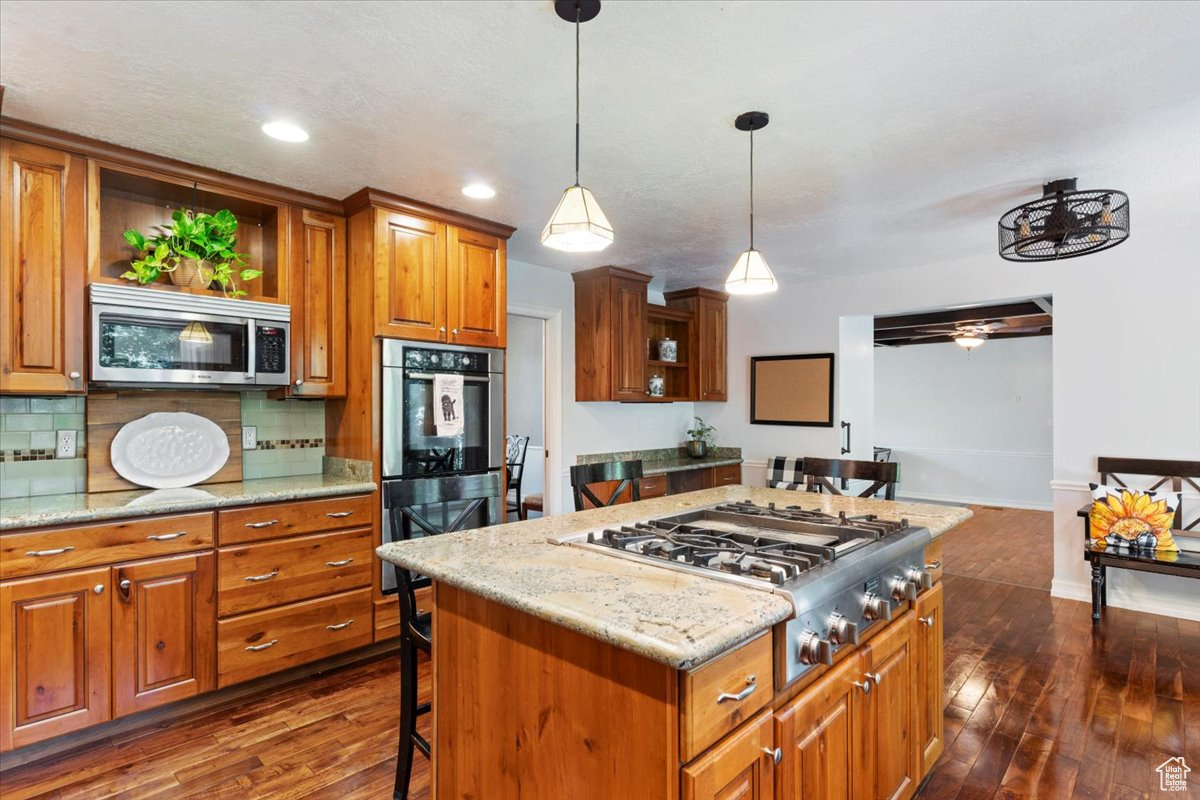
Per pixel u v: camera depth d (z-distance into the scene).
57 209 2.35
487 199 3.09
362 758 2.21
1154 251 3.71
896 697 1.80
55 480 2.61
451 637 1.60
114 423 2.73
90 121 2.24
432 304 3.20
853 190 2.96
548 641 1.33
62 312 2.35
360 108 2.14
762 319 5.46
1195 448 3.59
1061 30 1.70
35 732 2.12
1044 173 2.76
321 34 1.71
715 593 1.32
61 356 2.35
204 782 2.07
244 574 2.59
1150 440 3.72
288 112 2.18
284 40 1.74
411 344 3.12
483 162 2.63
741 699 1.20
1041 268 4.08
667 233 3.68
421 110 2.16
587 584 1.38
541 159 2.59
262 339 2.82
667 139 2.39
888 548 1.72
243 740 2.32
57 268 2.35
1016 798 2.01
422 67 1.88
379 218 3.00
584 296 4.71
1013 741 2.34
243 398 3.12
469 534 1.92
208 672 2.50
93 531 2.24
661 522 2.07
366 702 2.62
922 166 2.67
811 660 1.35
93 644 2.24
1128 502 3.58
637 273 4.75
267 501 2.65
